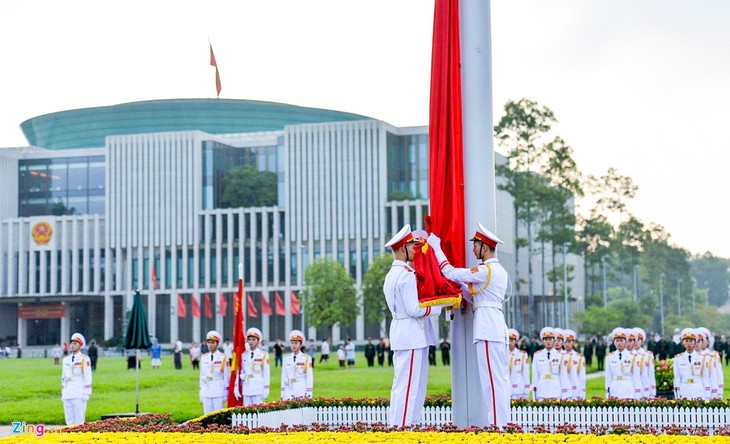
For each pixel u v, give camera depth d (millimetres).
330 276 109000
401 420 16219
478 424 16766
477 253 16531
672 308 157125
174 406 37969
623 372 26297
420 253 16469
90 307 140500
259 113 171375
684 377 25453
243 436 15367
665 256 145625
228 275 131375
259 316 130500
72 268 138125
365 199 126938
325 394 42125
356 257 126562
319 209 128625
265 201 135125
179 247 133375
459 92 17219
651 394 26625
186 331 132375
